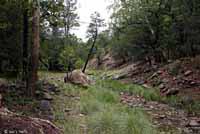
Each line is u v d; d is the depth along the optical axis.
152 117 11.91
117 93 17.84
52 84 16.77
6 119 5.36
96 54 60.22
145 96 17.83
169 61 29.09
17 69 17.61
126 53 39.25
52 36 30.50
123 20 30.88
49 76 26.92
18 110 9.70
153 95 18.06
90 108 11.12
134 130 8.14
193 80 20.38
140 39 30.89
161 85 22.12
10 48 17.05
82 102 12.28
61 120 9.25
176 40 27.14
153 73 28.14
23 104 10.72
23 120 5.59
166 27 27.89
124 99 16.23
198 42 23.64
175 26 25.80
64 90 15.93
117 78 33.22
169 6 27.00
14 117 5.59
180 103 15.92
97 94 14.97
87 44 53.66
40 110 10.39
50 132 5.75
